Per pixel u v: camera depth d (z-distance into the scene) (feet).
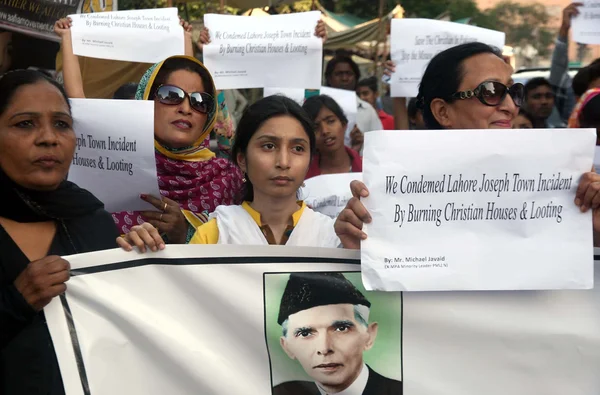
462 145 6.48
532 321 6.96
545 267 6.54
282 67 12.31
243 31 12.32
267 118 7.63
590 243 6.55
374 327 6.90
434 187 6.50
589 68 13.46
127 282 6.66
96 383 6.46
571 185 6.53
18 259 6.70
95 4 16.61
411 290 6.53
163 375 6.65
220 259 6.82
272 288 6.84
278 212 7.82
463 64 7.95
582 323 6.97
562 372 6.98
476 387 6.96
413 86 13.35
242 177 9.98
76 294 6.48
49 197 7.03
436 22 13.29
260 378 6.81
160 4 26.40
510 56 14.23
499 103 7.83
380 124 18.35
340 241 7.67
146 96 9.73
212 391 6.69
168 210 8.98
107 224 7.48
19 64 16.20
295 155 7.64
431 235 6.52
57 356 6.40
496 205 6.53
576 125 10.78
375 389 6.90
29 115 6.76
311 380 6.86
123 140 8.63
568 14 15.98
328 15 29.94
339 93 13.82
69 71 11.03
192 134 9.81
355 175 10.75
